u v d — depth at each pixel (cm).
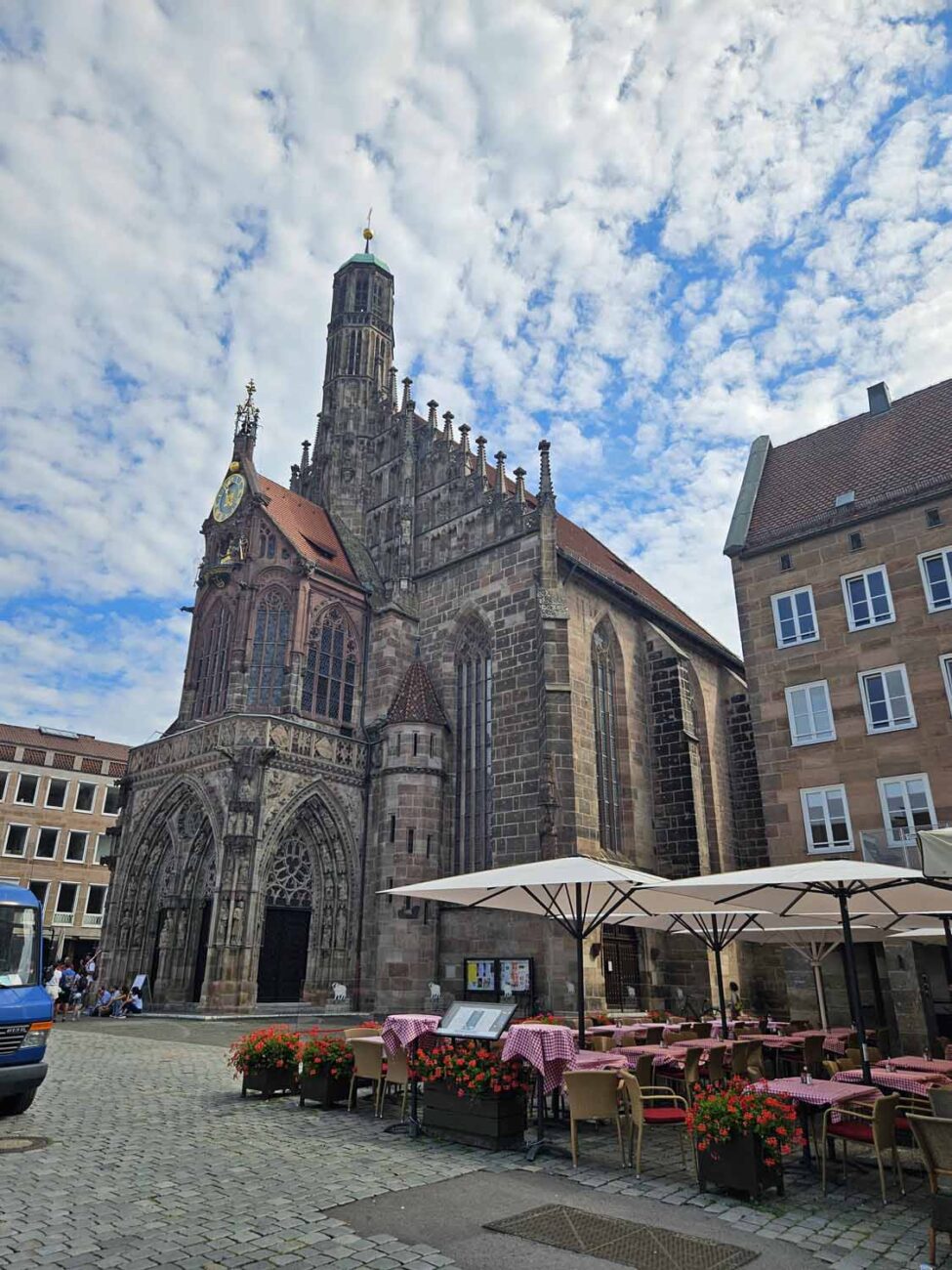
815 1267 889
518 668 4016
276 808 3784
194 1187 1099
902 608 3123
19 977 1592
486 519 4456
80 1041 2689
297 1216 995
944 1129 917
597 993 3331
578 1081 1320
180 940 3872
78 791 8250
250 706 4281
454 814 4094
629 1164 1311
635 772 4209
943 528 3097
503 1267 862
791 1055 2134
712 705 5075
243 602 4434
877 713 3092
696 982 3719
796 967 3084
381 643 4541
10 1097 1517
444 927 3788
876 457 3609
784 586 3428
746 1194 1153
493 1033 1401
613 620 4391
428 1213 1024
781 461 3991
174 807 4106
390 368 6038
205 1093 1806
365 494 5344
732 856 4803
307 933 3928
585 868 1609
